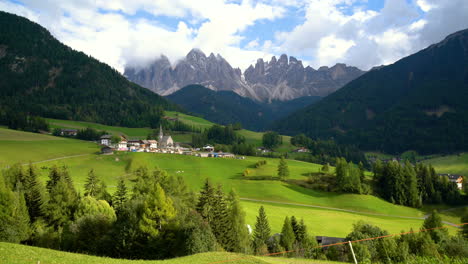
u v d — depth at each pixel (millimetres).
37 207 71188
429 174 159625
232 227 67375
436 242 67000
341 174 150125
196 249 47812
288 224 70188
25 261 27875
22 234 60469
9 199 60719
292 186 149625
